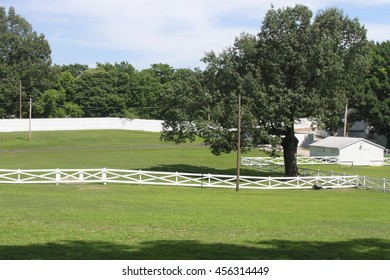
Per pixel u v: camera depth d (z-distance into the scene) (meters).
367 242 13.85
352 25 43.84
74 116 110.44
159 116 121.12
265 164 57.53
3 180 35.97
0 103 102.25
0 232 13.84
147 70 136.00
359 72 45.59
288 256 11.55
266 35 43.78
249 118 40.78
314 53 41.38
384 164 66.38
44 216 17.77
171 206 23.59
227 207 23.91
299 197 31.56
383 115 86.88
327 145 69.00
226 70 43.66
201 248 12.23
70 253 11.32
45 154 63.84
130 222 16.86
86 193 29.42
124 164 56.84
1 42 102.25
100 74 116.50
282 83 42.59
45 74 107.62
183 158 65.44
